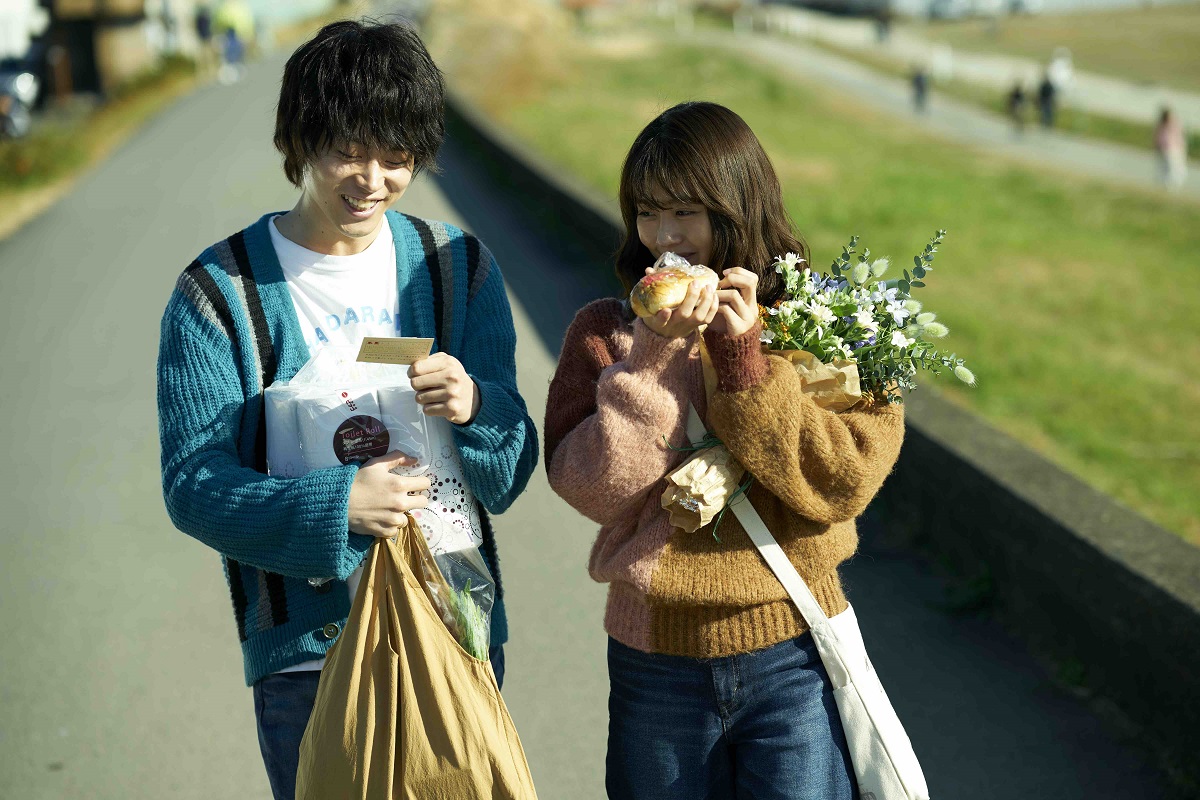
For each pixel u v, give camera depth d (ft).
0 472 19.58
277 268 7.22
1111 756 10.88
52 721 12.29
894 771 7.13
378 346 6.50
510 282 31.24
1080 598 12.00
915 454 15.58
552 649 13.34
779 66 174.70
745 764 7.22
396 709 6.64
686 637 7.09
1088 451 23.53
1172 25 241.55
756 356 6.75
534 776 11.09
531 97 90.63
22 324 29.40
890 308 7.15
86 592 15.21
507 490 7.18
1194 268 49.57
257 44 143.84
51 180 54.44
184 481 6.75
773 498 7.14
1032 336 34.78
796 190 67.21
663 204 7.22
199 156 59.88
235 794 11.10
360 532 6.66
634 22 244.42
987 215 62.39
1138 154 108.37
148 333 28.22
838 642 7.09
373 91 6.51
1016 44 226.79
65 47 123.24
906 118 133.59
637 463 6.84
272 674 7.15
